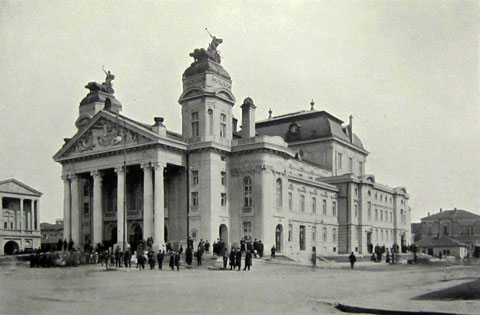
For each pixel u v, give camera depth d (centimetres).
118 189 6456
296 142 9256
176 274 3938
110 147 6569
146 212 6141
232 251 4525
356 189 8700
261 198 6288
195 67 6650
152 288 2823
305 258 6069
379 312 1903
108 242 6525
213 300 2289
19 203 8794
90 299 2347
